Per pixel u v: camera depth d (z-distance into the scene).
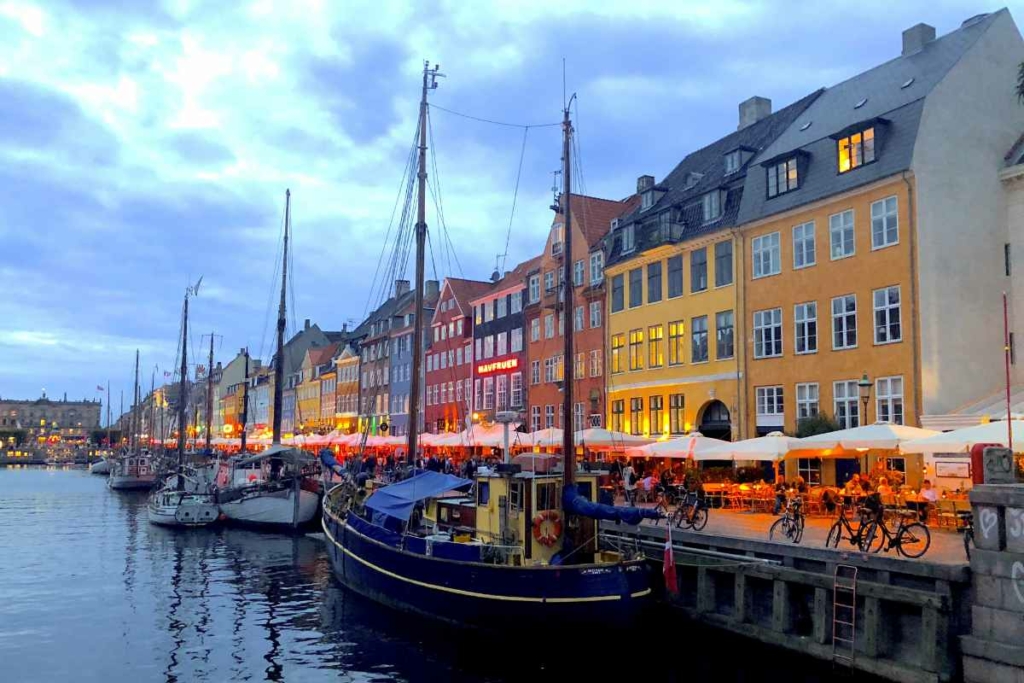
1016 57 29.44
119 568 29.50
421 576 19.64
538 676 16.22
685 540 19.36
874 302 27.67
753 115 41.22
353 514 24.45
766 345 32.12
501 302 56.34
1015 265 27.30
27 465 163.38
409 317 72.06
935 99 27.38
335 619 21.20
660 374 38.34
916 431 20.84
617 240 43.00
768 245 32.25
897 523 19.12
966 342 26.58
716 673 16.20
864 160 28.55
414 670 16.72
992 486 12.80
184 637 19.48
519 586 17.27
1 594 24.81
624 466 34.38
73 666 17.20
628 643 17.20
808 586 15.65
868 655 14.30
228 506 40.56
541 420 49.56
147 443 126.19
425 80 30.98
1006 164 28.22
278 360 44.69
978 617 12.87
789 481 26.97
